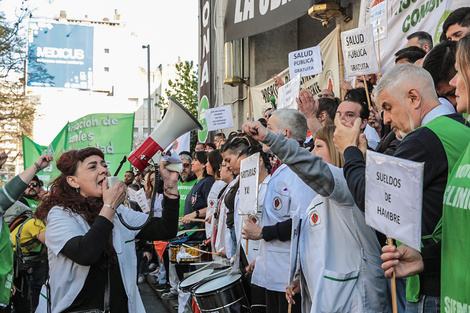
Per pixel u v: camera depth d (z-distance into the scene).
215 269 5.16
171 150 3.50
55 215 3.13
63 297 3.04
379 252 3.05
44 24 61.91
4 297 4.48
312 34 13.11
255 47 13.26
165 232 3.48
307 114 5.07
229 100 15.35
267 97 11.41
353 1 9.00
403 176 2.20
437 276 2.38
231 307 4.31
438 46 3.22
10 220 6.11
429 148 2.36
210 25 15.94
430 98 2.57
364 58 4.75
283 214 4.00
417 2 6.04
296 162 2.93
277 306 3.97
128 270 3.28
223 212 5.53
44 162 3.93
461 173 2.01
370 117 4.66
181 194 8.80
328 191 2.96
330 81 8.81
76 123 10.27
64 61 62.78
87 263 2.94
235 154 5.43
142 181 9.88
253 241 4.49
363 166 2.76
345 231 3.03
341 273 2.96
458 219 1.96
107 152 9.98
